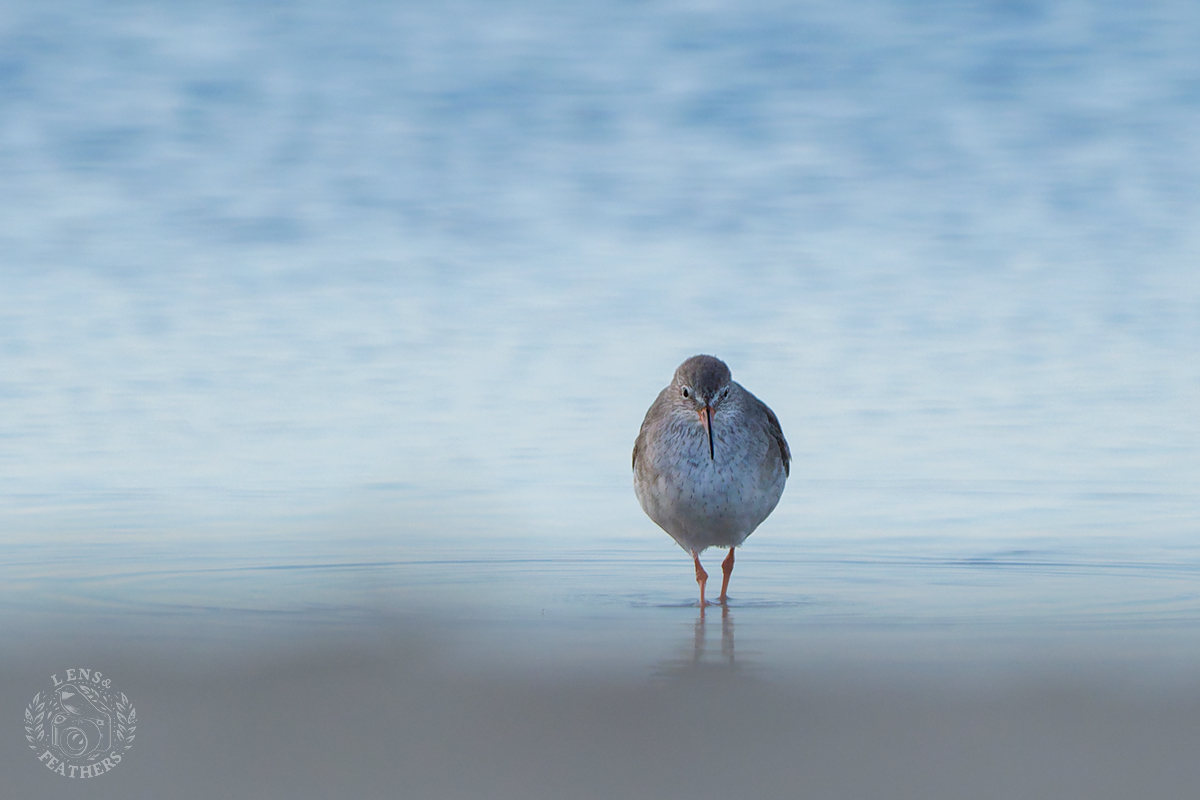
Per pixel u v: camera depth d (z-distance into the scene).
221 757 6.23
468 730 6.63
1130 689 7.32
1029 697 7.17
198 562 11.25
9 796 5.78
